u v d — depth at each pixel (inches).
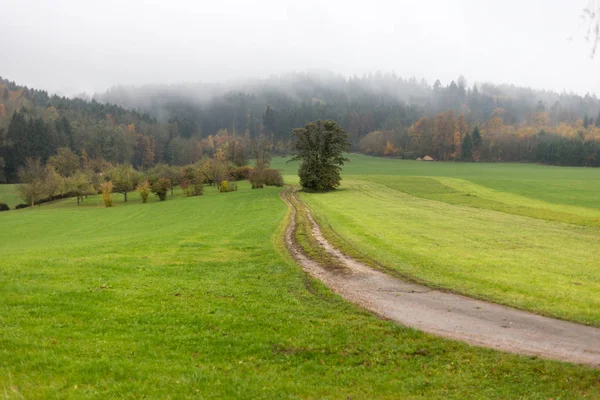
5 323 592.1
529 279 941.2
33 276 856.3
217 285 870.4
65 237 2220.7
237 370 505.7
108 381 454.9
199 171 5137.8
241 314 695.7
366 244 1364.4
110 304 703.1
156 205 3828.7
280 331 629.9
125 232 2231.8
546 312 727.7
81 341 551.5
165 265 1051.9
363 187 3939.5
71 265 988.6
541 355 560.7
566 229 1710.1
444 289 879.1
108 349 532.4
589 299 796.0
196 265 1067.3
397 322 685.9
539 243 1398.9
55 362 486.6
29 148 6501.0
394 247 1309.1
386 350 576.4
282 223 1856.5
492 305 775.7
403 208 2466.8
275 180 4475.9
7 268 918.4
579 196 3127.5
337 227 1728.6
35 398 414.0
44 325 593.6
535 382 492.7
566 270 1031.0
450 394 469.1
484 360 546.9
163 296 767.1
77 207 4256.9
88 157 7219.5
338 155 3681.1
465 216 2113.7
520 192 3400.6
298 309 734.5
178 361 518.0
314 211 2333.9
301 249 1310.3
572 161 7234.3
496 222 1903.3
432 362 545.0
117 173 4741.6
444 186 3895.2
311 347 578.9
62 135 7175.2
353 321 680.4
